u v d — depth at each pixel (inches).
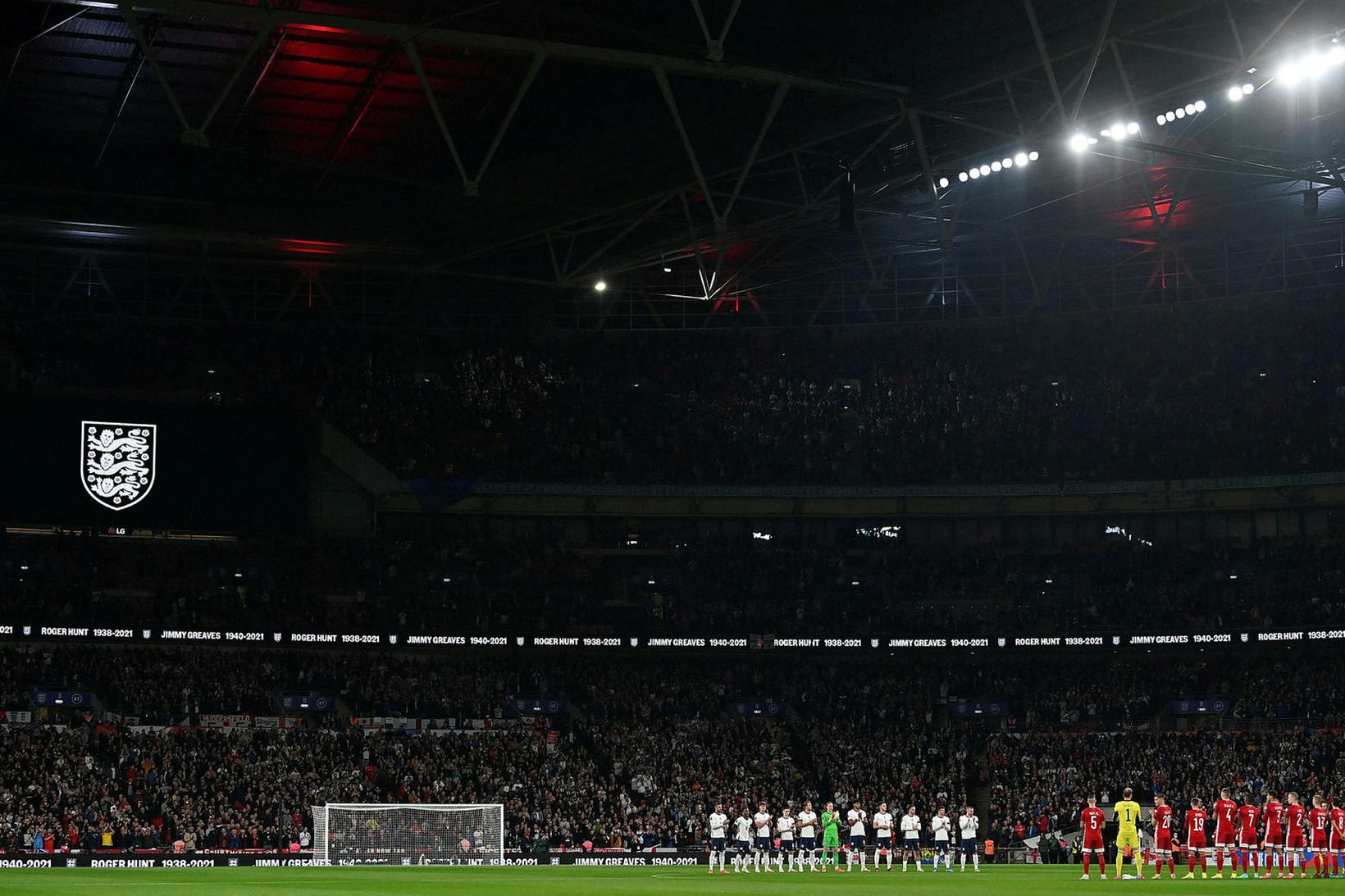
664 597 2962.6
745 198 2335.1
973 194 2657.5
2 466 2522.1
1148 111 2154.3
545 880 1400.1
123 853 2016.5
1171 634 2726.4
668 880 1396.4
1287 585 2773.1
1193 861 1470.2
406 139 2332.7
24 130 2249.0
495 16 1876.2
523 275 2896.2
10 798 2097.7
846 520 3105.3
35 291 2822.3
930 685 2827.3
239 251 2716.5
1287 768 2378.2
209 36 1958.7
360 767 2400.3
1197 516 2982.3
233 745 2383.1
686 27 1903.3
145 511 2600.9
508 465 2933.1
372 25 1712.6
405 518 2955.2
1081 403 3065.9
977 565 2979.8
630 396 3132.4
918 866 1844.2
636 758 2549.2
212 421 2667.3
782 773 2544.3
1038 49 1847.9
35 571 2613.2
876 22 1930.4
